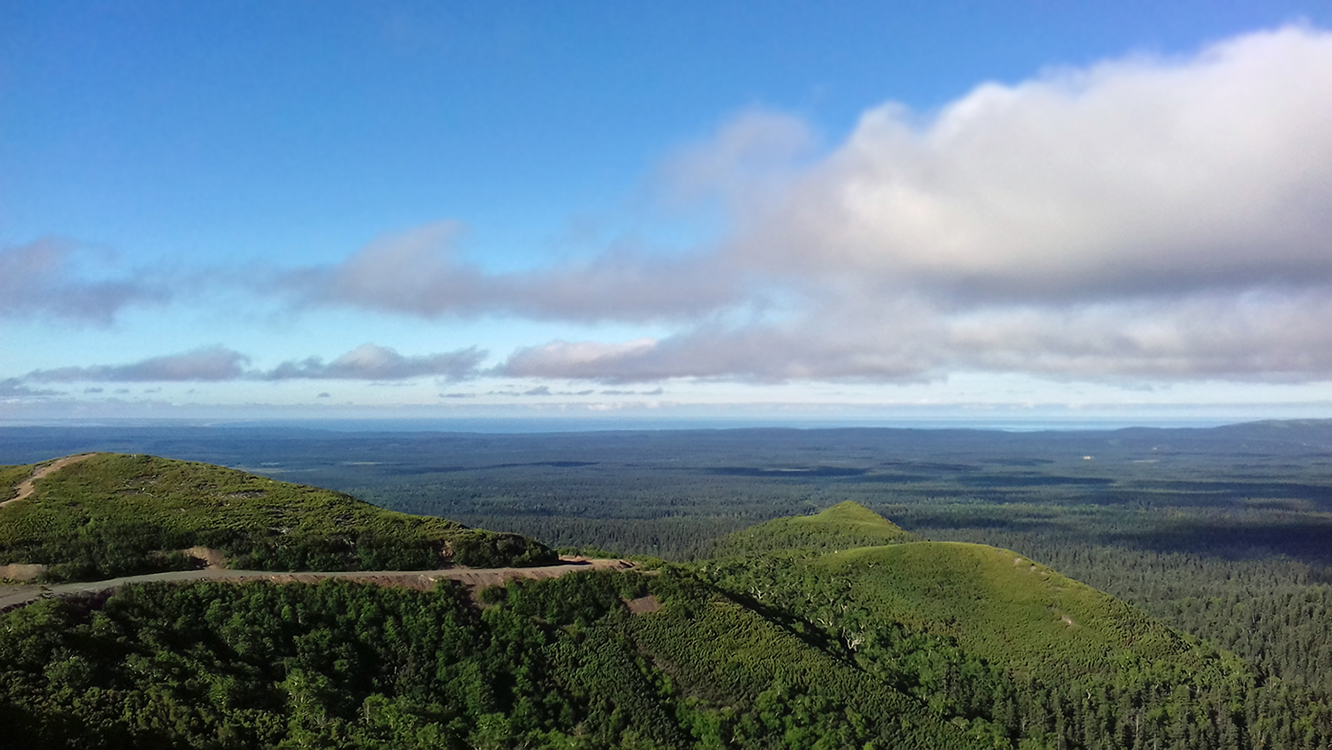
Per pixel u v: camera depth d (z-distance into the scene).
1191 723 111.19
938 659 114.38
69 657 55.06
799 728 80.06
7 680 51.16
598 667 78.69
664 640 86.12
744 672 85.69
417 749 58.88
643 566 101.94
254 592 71.56
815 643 102.94
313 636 69.06
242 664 63.06
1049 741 101.50
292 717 58.16
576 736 68.50
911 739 86.06
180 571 77.94
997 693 110.25
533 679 74.44
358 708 63.41
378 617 74.19
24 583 71.00
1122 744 107.31
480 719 66.81
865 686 91.19
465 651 74.25
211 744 51.88
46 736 47.59
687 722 76.50
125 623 63.34
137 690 54.41
